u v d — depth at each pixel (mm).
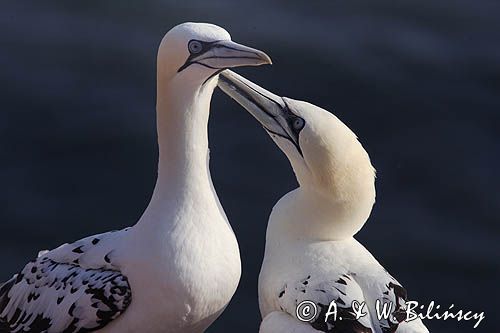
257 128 25359
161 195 11758
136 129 25500
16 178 24297
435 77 27406
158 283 11547
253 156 24703
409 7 29266
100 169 24688
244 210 23500
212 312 11922
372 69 27391
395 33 28453
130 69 26984
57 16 28188
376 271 12336
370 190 12805
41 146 24984
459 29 28828
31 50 27250
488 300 22422
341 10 28938
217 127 25266
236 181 24125
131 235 11836
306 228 12781
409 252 23234
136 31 27875
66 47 27391
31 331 12227
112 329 11898
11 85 26250
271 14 28469
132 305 11711
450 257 23172
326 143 12570
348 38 28094
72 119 25562
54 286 12109
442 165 25078
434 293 22516
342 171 12570
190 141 11688
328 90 26891
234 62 11391
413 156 25266
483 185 24656
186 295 11594
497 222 24031
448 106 26625
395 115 26312
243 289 21797
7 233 23234
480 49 28250
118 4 28406
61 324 11938
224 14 28250
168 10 28281
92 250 12055
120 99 26188
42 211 23703
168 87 11633
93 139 25203
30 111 25688
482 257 23219
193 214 11688
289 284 12266
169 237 11578
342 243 12773
